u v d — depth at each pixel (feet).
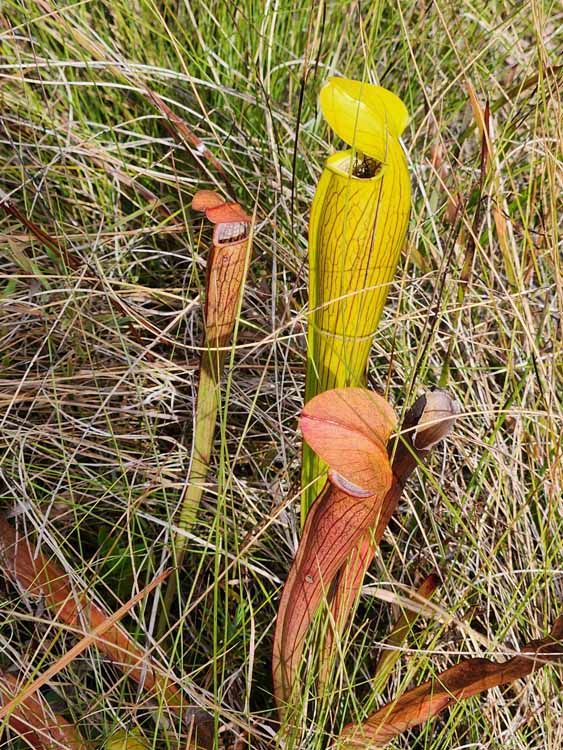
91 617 3.82
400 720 3.49
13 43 5.33
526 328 4.18
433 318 4.86
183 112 5.66
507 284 5.13
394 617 4.26
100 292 4.50
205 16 5.80
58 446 4.36
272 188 5.26
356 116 2.97
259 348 4.91
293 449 4.63
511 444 4.75
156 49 5.89
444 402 2.99
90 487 4.44
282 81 5.93
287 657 3.52
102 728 3.95
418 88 5.85
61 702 4.08
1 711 3.34
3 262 5.16
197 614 4.33
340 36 5.91
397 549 4.21
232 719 3.71
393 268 3.08
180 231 5.07
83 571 4.00
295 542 4.32
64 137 5.38
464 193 5.24
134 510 4.14
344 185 2.93
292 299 4.76
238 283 3.43
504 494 4.49
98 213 5.33
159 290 4.78
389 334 4.92
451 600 4.32
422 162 5.49
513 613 4.26
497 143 4.85
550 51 5.68
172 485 4.26
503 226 4.58
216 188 5.32
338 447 2.70
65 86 5.65
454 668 3.35
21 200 5.24
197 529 4.46
